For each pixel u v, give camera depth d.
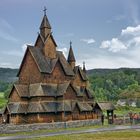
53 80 89.50
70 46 106.25
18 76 92.06
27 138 49.06
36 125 68.12
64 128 73.75
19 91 83.62
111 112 93.62
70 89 89.38
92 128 71.50
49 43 92.94
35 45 93.88
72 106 88.19
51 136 51.97
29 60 89.38
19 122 81.31
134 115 92.00
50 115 84.62
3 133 61.34
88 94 102.69
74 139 46.78
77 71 101.62
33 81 87.69
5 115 83.94
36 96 83.38
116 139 46.97
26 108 83.62
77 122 78.44
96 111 93.38
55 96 87.12
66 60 99.00
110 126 77.56
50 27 94.06
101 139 46.94
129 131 59.88
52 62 91.56
